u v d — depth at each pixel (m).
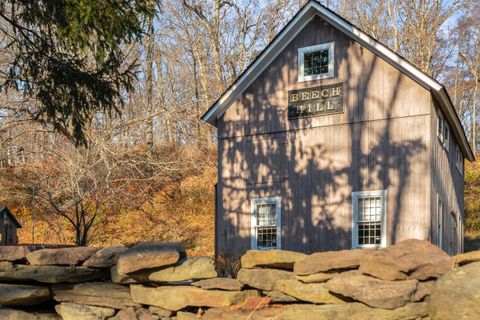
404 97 14.46
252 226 16.31
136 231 24.38
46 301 5.66
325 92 15.65
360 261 4.44
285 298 4.79
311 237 15.34
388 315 4.10
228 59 38.19
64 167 20.66
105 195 21.55
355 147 15.03
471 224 28.61
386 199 14.38
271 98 16.50
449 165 18.52
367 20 43.16
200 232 24.34
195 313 5.06
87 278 5.48
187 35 37.81
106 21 9.79
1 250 5.58
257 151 16.55
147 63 31.84
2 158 22.31
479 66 48.25
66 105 10.73
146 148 27.58
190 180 28.28
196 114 29.50
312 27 15.99
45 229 23.92
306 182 15.64
